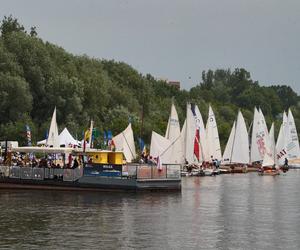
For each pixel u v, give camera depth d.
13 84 149.12
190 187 110.81
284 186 116.69
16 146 103.75
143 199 84.12
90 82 171.38
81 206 76.12
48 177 91.31
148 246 54.44
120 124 162.75
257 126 182.38
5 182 91.69
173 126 130.38
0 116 150.38
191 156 150.88
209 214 72.69
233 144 177.12
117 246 54.09
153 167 92.94
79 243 54.88
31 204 77.19
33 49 161.25
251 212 75.19
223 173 166.75
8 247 53.06
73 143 112.69
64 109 159.75
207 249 53.88
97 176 90.62
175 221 67.00
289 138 191.50
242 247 54.84
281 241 57.44
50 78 160.88
